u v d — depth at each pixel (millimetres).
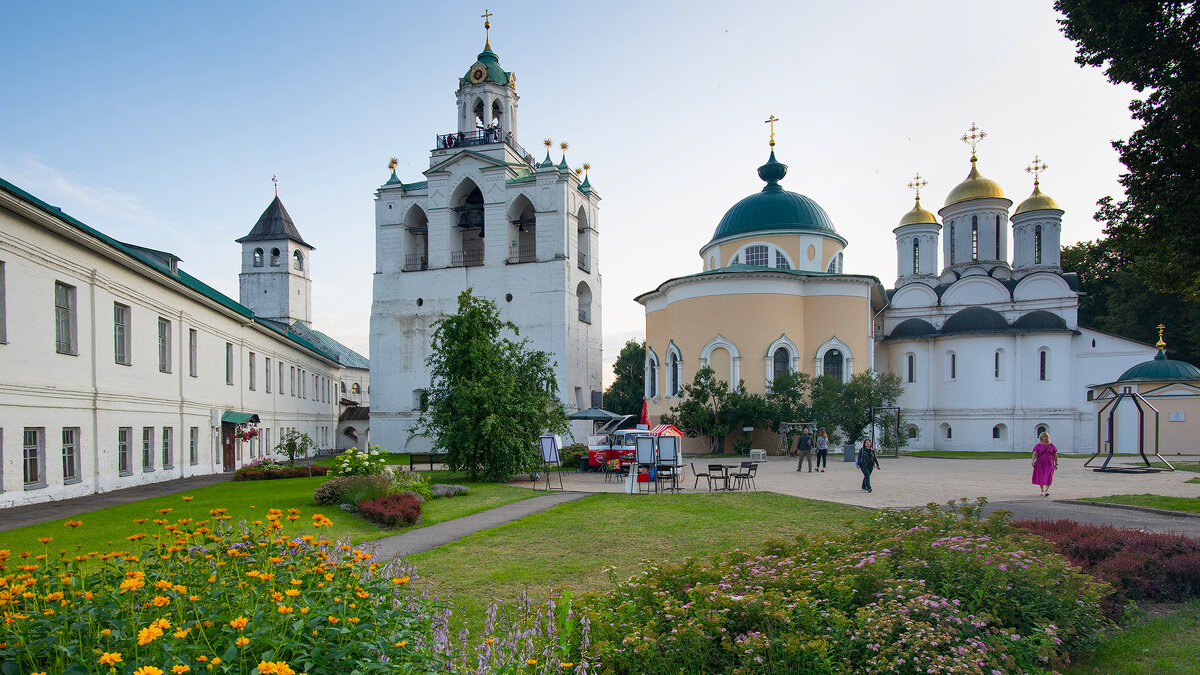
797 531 13812
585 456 30500
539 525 14773
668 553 11930
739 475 20984
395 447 53219
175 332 27672
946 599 6605
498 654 5637
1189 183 15172
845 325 44344
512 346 28156
